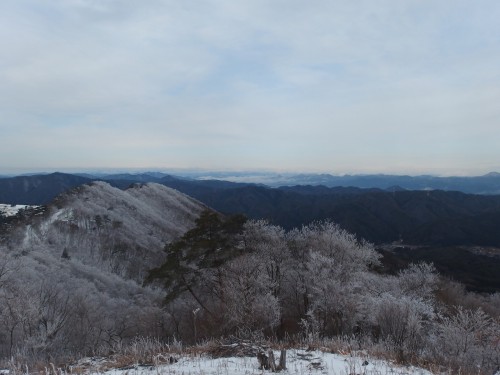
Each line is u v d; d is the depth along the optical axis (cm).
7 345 1986
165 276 3014
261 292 2756
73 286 3844
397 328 1564
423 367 805
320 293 2466
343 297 2291
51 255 5056
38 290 2722
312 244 3525
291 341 1116
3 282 2588
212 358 849
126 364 825
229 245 3228
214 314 2719
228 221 3262
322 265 2839
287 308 3275
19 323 2022
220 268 3095
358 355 877
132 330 2853
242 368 731
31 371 827
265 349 900
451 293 4419
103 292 4122
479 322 1432
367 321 2133
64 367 837
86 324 2514
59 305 2561
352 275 2959
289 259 3397
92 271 4831
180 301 3612
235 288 2611
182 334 2619
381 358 859
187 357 857
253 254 3127
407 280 3238
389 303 1742
